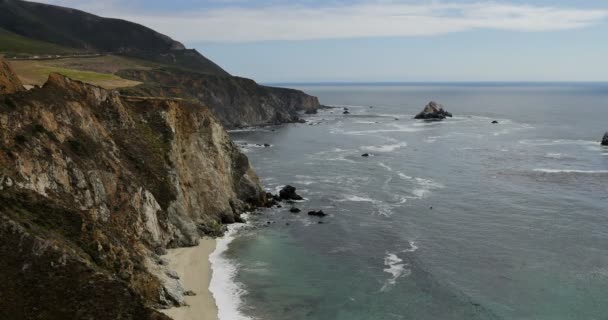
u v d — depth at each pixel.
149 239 47.59
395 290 43.34
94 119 51.38
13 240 30.97
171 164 57.56
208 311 38.28
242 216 64.81
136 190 47.78
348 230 59.28
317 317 38.53
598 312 39.81
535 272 47.19
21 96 43.84
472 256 51.16
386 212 66.56
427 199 72.94
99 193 43.62
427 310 40.00
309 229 59.75
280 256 50.84
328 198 73.81
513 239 56.06
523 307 40.56
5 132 38.59
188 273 45.31
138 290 36.50
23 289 29.38
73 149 44.56
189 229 53.25
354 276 46.19
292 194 73.50
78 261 31.67
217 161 65.38
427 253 52.00
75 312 29.19
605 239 55.81
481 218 63.75
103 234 37.53
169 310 37.53
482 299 41.88
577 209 67.56
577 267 48.34
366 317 38.72
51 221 35.06
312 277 45.81
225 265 47.97
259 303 40.34
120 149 52.44
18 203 34.66
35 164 38.72
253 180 70.56
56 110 45.97
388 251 52.56
